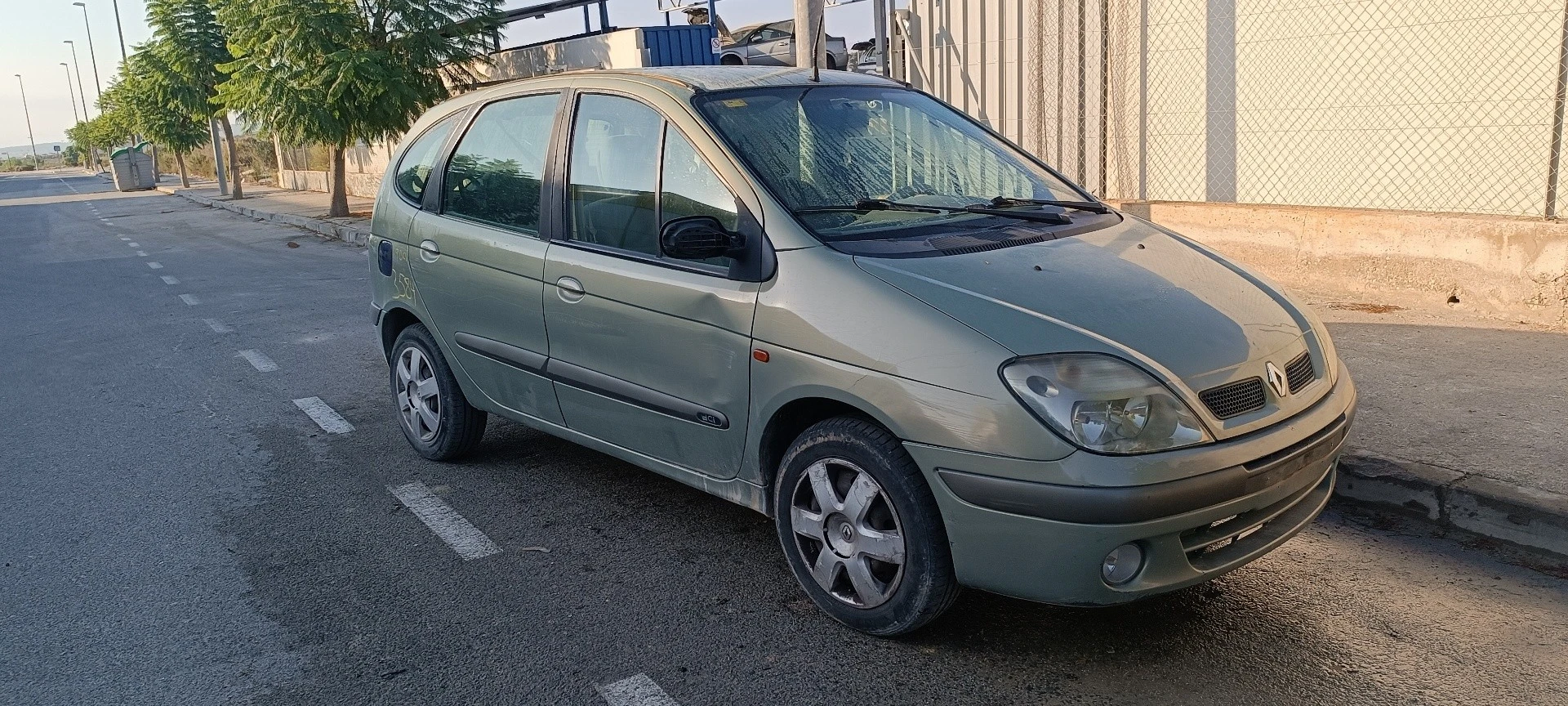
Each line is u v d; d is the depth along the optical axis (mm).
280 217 22953
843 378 3264
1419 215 7109
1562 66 6664
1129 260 3625
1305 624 3520
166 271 14609
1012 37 9688
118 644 3645
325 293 11758
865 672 3312
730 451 3752
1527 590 3707
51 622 3824
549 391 4473
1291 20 7969
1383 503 4375
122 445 6023
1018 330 3070
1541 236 6457
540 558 4258
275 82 18156
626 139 4121
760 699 3184
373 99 18156
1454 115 7242
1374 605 3641
